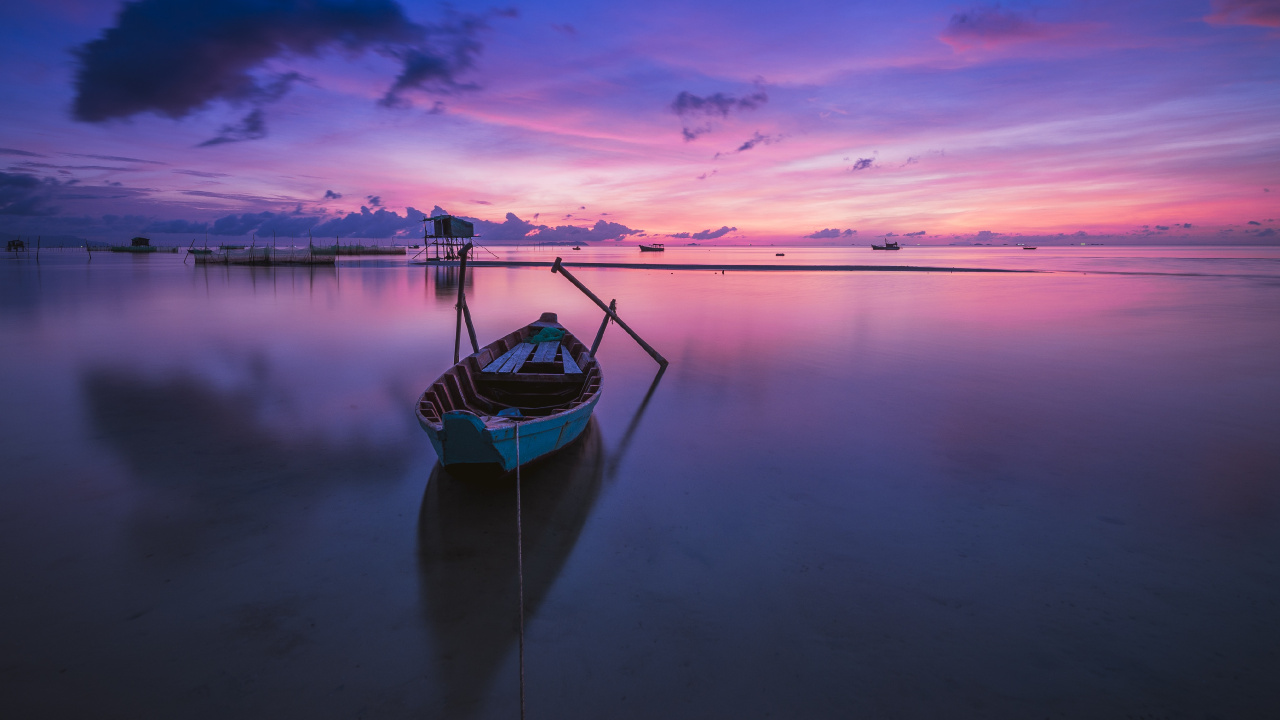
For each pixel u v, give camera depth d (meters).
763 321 19.58
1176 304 24.66
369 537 5.27
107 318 18.48
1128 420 8.74
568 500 6.08
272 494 6.06
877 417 8.92
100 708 3.37
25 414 8.51
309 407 9.07
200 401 9.30
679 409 9.33
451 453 5.58
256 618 4.16
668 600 4.45
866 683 3.65
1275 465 7.00
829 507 5.98
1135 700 3.53
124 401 9.24
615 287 35.09
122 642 3.88
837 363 12.75
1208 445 7.69
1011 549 5.18
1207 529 5.51
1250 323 18.73
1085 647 3.95
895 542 5.30
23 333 15.38
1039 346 14.72
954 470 6.92
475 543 5.20
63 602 4.27
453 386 7.95
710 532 5.47
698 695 3.55
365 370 11.65
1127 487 6.42
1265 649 3.93
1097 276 45.47
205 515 5.59
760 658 3.86
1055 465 7.04
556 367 9.61
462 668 3.73
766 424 8.59
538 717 3.37
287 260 57.06
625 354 13.74
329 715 3.36
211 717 3.33
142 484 6.23
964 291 31.80
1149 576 4.76
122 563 4.78
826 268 59.31
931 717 3.41
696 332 17.14
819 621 4.22
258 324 17.81
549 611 4.30
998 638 4.05
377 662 3.77
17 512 5.57
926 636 4.06
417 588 4.54
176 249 102.19
